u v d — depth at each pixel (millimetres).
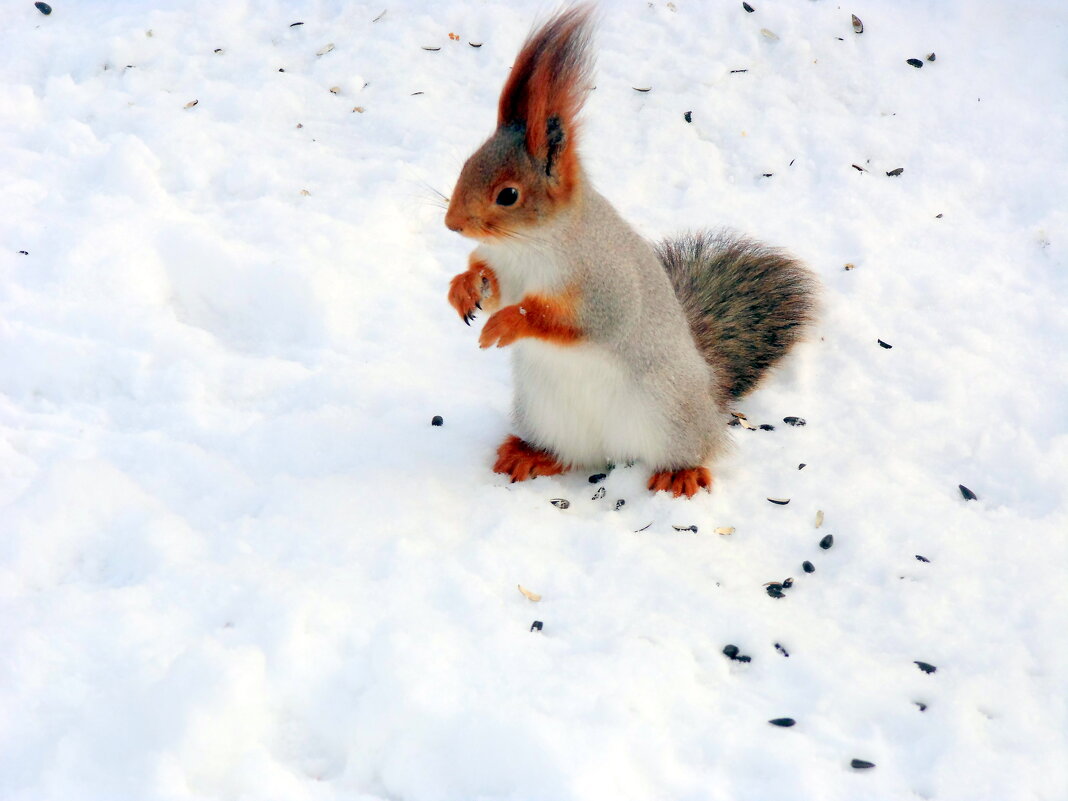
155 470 1974
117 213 2195
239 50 2416
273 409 2049
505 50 2404
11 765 1793
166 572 1886
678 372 1990
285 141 2314
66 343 2074
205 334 2115
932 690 1855
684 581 1913
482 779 1797
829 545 1955
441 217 2244
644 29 2422
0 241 2172
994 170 2277
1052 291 2158
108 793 1778
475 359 2117
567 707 1823
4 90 2334
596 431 2006
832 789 1802
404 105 2354
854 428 2055
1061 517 1967
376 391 2057
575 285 1948
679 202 2277
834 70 2373
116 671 1833
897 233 2230
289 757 1813
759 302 2113
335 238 2197
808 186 2291
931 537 1953
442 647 1849
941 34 2400
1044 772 1813
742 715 1837
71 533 1910
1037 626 1893
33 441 1998
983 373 2086
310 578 1888
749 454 2037
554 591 1904
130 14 2453
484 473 2006
